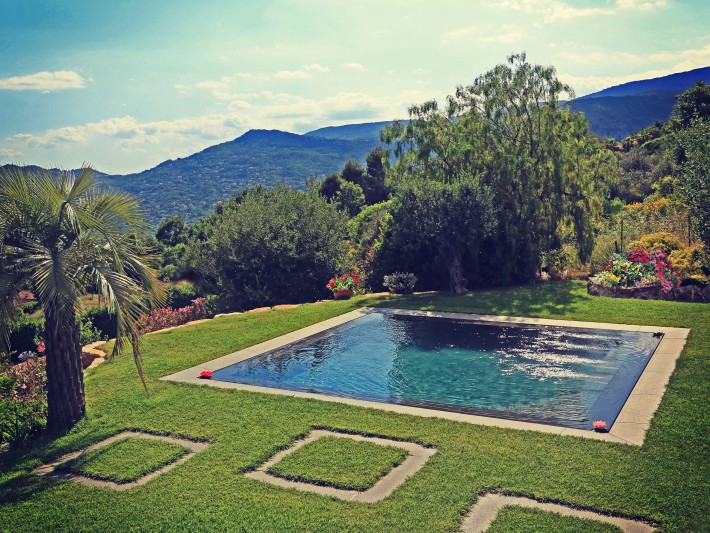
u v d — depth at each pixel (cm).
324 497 805
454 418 1082
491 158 2420
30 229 1034
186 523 755
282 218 2598
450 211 2214
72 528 758
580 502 753
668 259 2069
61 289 998
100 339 2120
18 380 1214
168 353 1591
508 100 2416
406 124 2541
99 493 850
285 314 2062
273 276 2584
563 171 2355
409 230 2256
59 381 1084
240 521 753
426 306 2080
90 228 1095
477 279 2444
